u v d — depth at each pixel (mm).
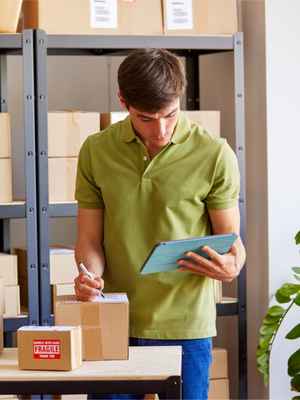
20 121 4188
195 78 4246
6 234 4105
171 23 3686
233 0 3744
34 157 3539
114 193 2633
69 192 3596
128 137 2627
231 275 2582
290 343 3842
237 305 3779
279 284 3850
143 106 2414
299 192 3854
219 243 2506
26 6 3635
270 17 3791
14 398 3412
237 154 3727
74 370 2273
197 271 2537
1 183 3518
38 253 3561
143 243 2633
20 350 2281
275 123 3816
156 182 2609
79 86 4312
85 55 4016
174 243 2387
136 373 2232
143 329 2641
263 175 3850
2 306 2529
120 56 4281
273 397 3863
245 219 3771
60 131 3570
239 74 3727
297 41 3824
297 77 3834
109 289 2707
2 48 3670
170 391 2213
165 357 2418
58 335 2266
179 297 2637
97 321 2383
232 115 4027
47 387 2213
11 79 4180
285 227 3846
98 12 3609
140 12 3660
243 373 3799
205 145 2613
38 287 3564
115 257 2666
